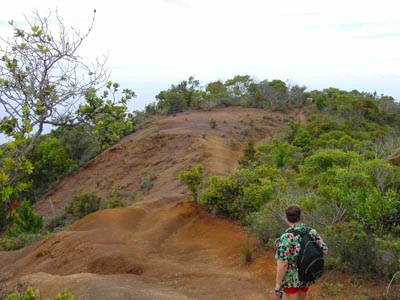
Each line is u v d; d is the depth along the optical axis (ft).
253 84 241.96
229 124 171.73
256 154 99.71
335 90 269.44
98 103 17.24
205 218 52.65
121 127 17.58
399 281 26.73
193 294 30.14
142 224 53.83
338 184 29.84
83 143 172.04
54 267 45.75
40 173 154.81
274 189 45.34
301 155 92.32
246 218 46.03
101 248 45.83
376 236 27.45
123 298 27.94
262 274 33.12
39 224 82.02
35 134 15.89
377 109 192.75
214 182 54.29
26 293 14.83
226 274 34.40
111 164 150.82
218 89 246.88
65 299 15.16
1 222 102.68
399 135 122.21
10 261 52.54
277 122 187.73
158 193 105.29
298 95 236.43
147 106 220.02
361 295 25.77
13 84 15.83
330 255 29.43
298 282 18.37
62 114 16.60
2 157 14.76
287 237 18.45
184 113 199.31
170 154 140.05
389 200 27.43
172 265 38.63
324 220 32.17
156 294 28.81
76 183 150.30
